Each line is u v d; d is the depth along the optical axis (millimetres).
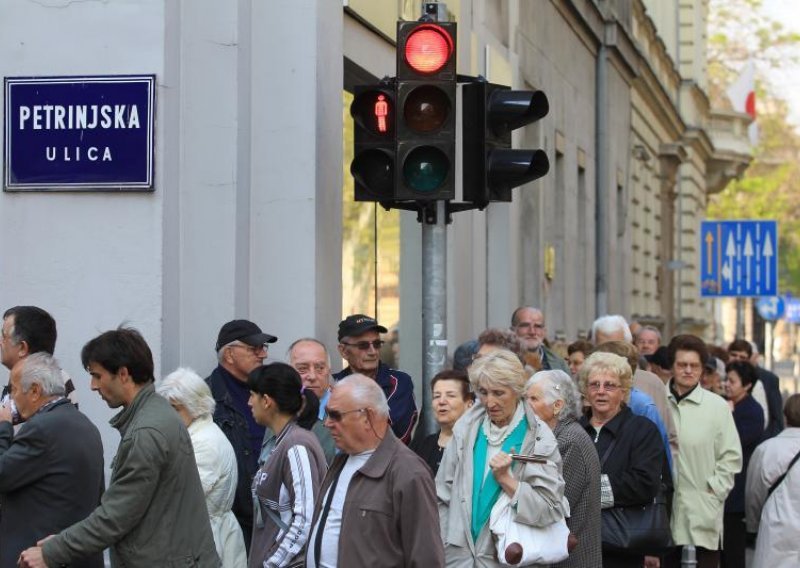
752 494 19359
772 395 29438
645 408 17922
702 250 40250
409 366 26625
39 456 12523
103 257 16359
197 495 12250
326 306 18953
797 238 120688
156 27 16344
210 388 15734
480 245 31359
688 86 83625
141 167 16297
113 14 16406
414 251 26672
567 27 43562
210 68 17438
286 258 18359
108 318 16328
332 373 18906
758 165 120000
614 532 16078
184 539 12039
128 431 11969
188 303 16906
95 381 12180
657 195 71625
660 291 71812
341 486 11688
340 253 19766
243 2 17969
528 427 13594
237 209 17781
